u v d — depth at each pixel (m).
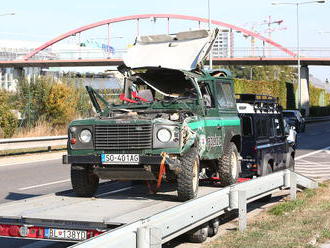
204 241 7.99
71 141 8.45
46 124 30.31
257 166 12.12
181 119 8.56
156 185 8.98
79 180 8.69
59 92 31.84
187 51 9.94
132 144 8.16
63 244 8.36
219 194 7.82
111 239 5.19
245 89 67.19
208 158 9.29
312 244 7.52
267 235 8.12
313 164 20.80
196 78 9.41
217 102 9.97
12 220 6.82
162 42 10.27
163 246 7.75
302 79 86.88
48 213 6.92
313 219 9.30
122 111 9.35
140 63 9.91
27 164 20.03
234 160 10.34
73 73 36.12
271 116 13.33
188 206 6.78
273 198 12.45
